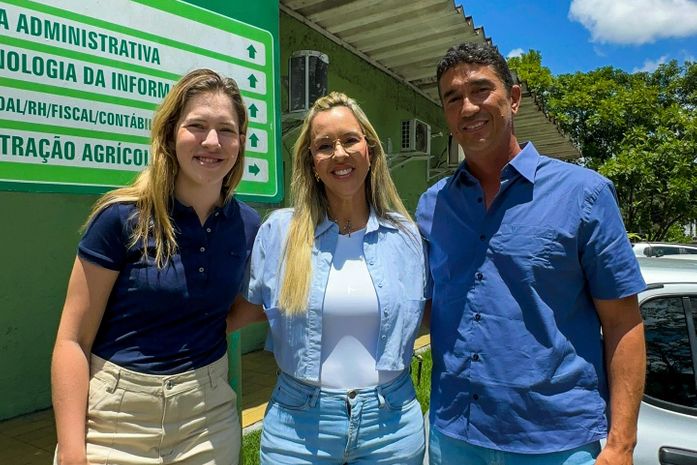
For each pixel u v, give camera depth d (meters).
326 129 1.86
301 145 1.95
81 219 4.50
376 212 1.97
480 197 1.79
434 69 7.96
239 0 2.46
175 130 1.65
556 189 1.66
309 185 1.94
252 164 2.51
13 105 1.75
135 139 2.06
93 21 1.94
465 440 1.71
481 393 1.68
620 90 16.84
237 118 1.75
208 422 1.70
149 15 2.10
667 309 2.16
